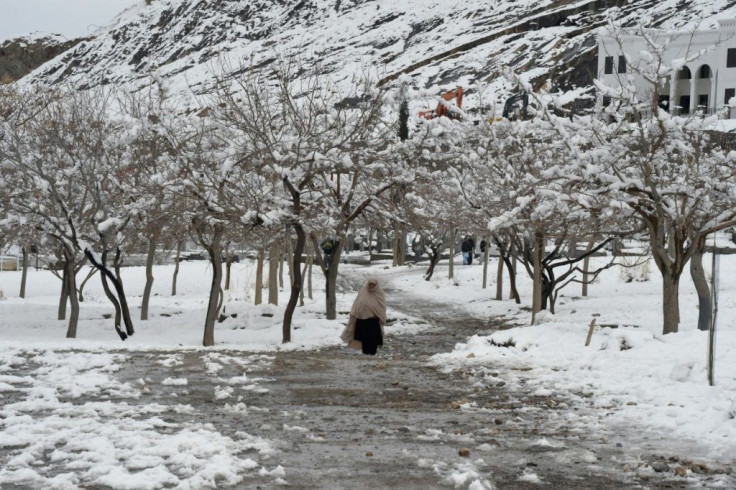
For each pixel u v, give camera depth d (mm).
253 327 25781
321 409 11594
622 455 8789
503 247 31859
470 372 15086
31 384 13305
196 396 12578
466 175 30688
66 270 27594
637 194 18656
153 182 21844
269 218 20703
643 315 23859
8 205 22516
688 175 18469
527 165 25938
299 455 8672
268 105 22906
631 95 18469
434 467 8117
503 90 95938
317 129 24312
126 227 24141
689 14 130375
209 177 20984
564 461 8523
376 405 12000
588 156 18141
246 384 14008
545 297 27016
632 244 47250
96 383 13289
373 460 8508
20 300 34594
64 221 23328
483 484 7543
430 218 28812
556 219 20922
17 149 22547
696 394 11781
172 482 7457
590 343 16906
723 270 32344
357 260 66625
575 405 11773
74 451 8602
